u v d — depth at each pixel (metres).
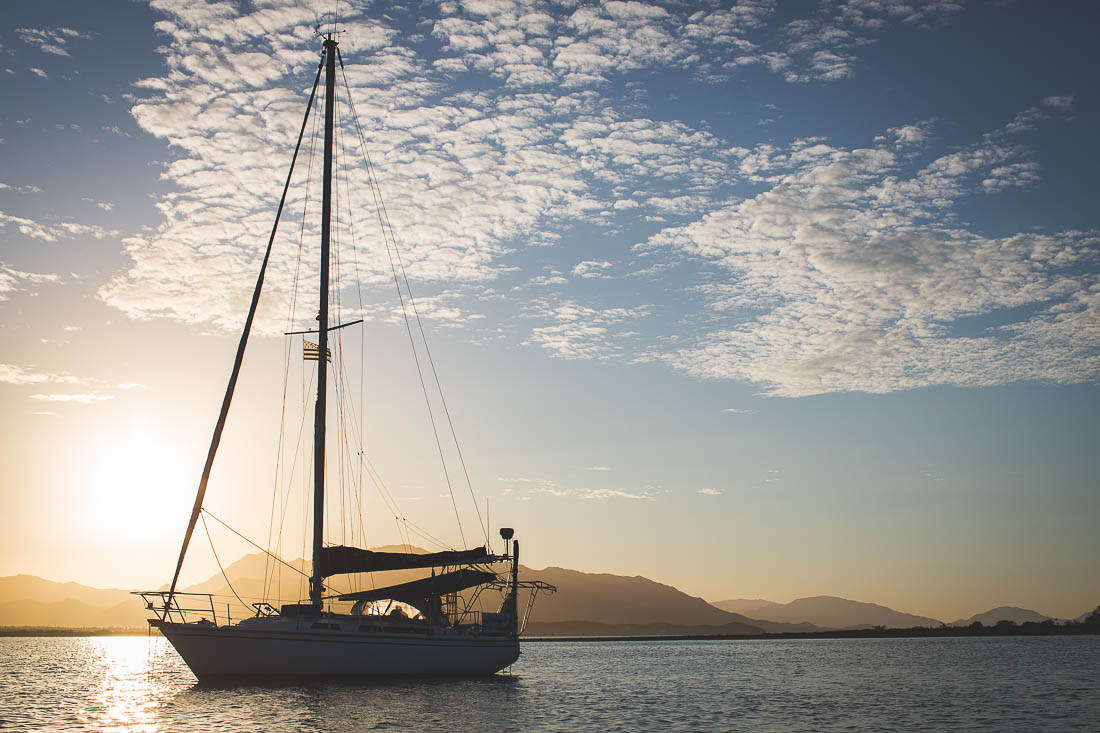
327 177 39.66
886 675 61.09
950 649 120.94
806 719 33.41
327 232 39.28
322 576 36.16
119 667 67.69
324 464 36.97
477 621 42.06
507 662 42.22
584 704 37.84
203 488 35.75
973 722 32.72
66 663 74.88
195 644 32.31
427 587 38.94
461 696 36.62
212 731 26.88
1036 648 117.81
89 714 32.09
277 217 39.41
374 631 36.53
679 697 42.41
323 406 37.34
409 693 36.12
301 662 34.16
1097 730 30.56
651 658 100.12
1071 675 59.03
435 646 38.00
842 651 122.56
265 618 34.41
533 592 44.88
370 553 37.16
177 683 48.72
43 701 37.50
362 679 35.84
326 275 38.88
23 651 109.81
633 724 31.36
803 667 73.94
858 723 32.31
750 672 66.19
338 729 27.33
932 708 37.47
